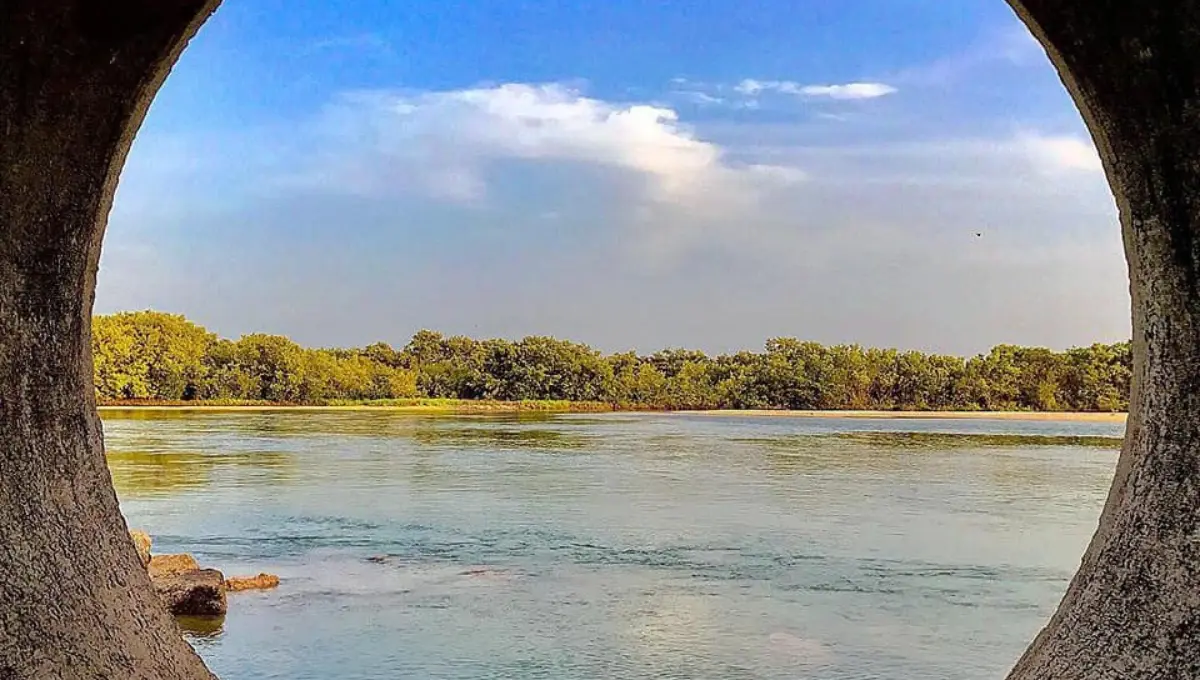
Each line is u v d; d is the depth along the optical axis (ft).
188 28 13.64
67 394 14.61
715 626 40.22
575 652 36.60
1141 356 13.24
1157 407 12.66
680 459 119.75
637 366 310.45
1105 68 12.34
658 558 54.44
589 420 231.30
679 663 35.47
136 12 12.85
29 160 13.29
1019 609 43.11
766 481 94.89
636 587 47.14
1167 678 11.44
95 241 14.83
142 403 255.70
